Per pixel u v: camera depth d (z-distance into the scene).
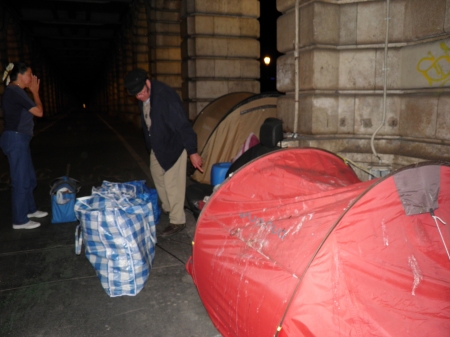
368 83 4.36
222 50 9.09
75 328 2.69
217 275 2.46
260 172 2.65
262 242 2.24
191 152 4.12
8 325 2.73
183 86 9.68
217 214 2.70
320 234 1.97
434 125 3.85
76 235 3.52
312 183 2.42
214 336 2.60
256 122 6.25
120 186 4.03
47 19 22.59
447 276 2.04
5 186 6.78
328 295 1.88
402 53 4.13
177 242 4.20
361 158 4.50
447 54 3.66
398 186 1.99
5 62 15.72
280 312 1.92
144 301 3.04
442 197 2.09
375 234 1.96
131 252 3.08
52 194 4.85
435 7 3.71
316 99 4.37
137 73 3.88
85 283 3.34
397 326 1.89
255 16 9.15
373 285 1.92
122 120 25.22
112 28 26.50
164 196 4.80
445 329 1.93
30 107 4.27
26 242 4.24
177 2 12.11
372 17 4.21
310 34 4.31
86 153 10.41
